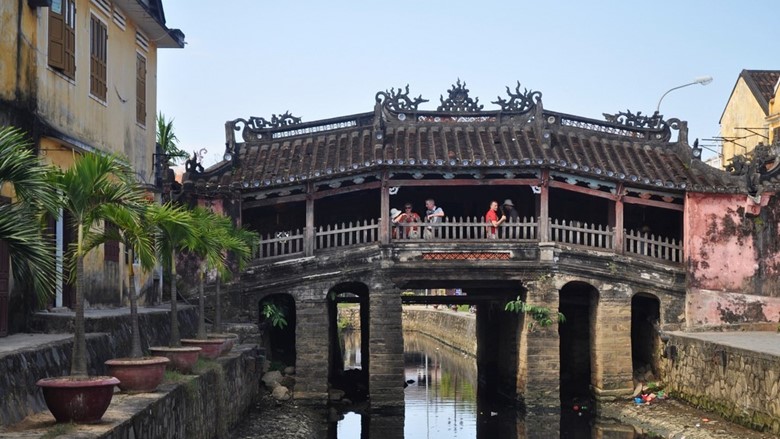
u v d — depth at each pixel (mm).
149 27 22438
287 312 28031
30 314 14641
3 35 14266
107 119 19641
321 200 27672
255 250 24859
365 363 29250
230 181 25172
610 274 24656
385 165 23969
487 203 27750
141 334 16375
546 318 24141
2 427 10023
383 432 22078
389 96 26000
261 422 20609
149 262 12625
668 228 27969
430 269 24297
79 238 10898
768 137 42969
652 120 26969
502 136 25266
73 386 9922
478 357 31641
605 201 28016
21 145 9812
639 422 22141
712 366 21375
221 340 18266
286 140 26828
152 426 11500
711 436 18984
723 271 25344
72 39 17281
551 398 23938
